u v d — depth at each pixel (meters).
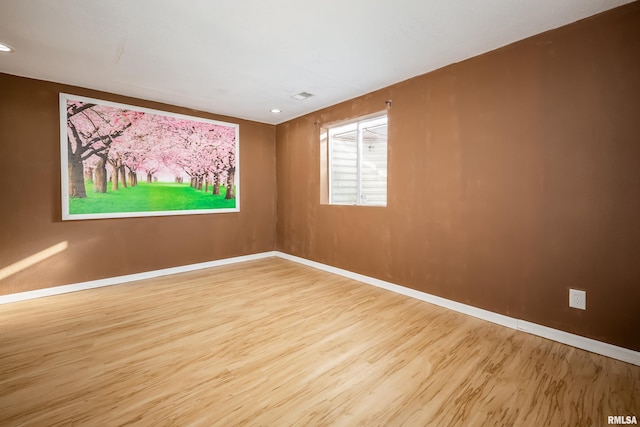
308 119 4.41
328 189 4.34
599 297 1.99
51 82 3.14
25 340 2.18
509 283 2.41
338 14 1.96
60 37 2.26
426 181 2.95
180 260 4.12
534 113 2.24
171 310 2.76
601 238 1.97
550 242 2.19
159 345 2.12
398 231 3.24
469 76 2.61
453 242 2.76
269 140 5.07
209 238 4.41
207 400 1.54
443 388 1.64
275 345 2.12
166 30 2.16
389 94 3.28
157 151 3.87
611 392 1.60
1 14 1.95
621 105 1.88
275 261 4.80
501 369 1.82
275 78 3.07
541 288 2.24
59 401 1.53
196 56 2.58
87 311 2.73
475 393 1.60
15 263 3.01
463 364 1.88
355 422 1.39
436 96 2.85
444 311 2.75
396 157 3.22
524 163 2.30
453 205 2.75
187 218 4.18
